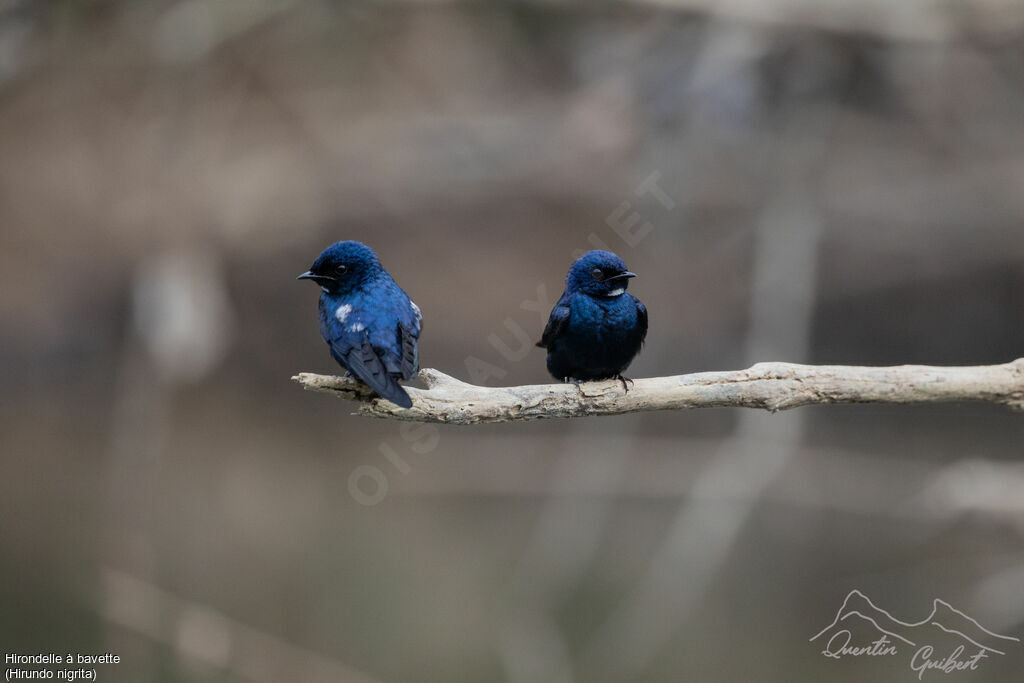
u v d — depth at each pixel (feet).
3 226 70.23
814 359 68.13
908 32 51.90
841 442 62.23
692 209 62.34
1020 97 59.98
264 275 71.05
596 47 60.95
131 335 66.03
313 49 64.28
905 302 67.21
